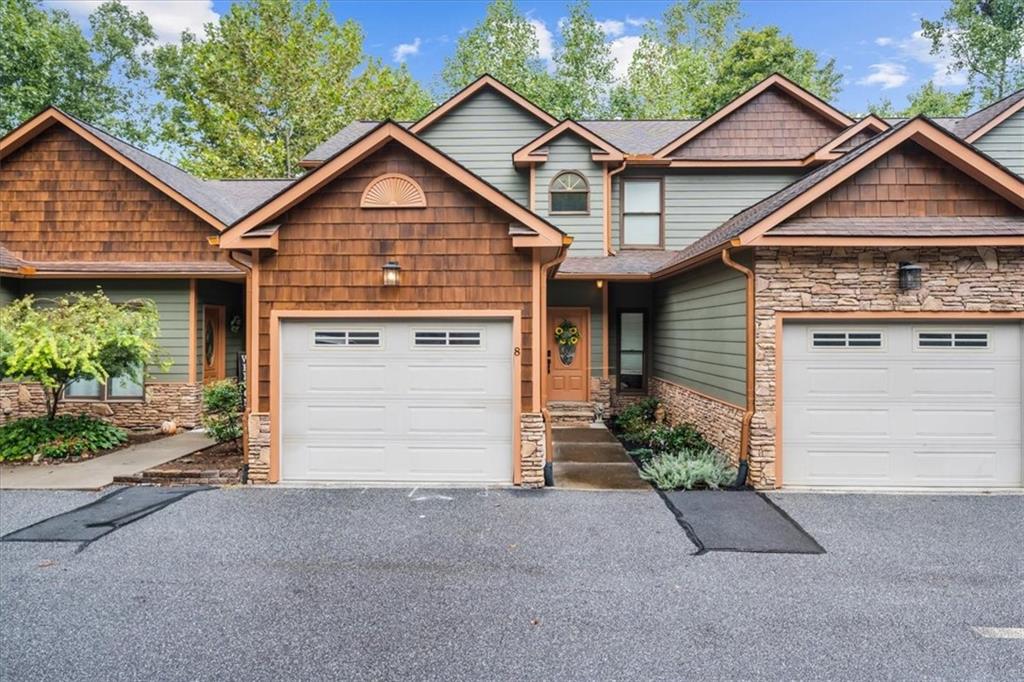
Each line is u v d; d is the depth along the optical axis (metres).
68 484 7.12
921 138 7.00
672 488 7.04
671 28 27.78
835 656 3.54
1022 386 6.98
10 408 10.75
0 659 3.51
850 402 7.10
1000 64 20.47
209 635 3.78
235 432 8.84
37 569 4.73
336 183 7.27
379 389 7.32
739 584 4.49
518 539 5.43
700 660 3.51
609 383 11.94
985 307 6.86
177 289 10.85
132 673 3.38
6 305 10.49
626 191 12.41
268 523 5.83
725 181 12.28
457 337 7.30
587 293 11.53
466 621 3.96
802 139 12.30
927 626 3.88
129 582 4.52
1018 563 4.87
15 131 10.93
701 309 9.05
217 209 11.95
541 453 7.14
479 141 12.50
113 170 11.25
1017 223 6.85
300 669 3.42
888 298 6.95
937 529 5.66
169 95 25.02
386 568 4.79
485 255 7.21
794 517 6.02
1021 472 6.99
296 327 7.32
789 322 7.12
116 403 10.83
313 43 22.86
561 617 4.00
